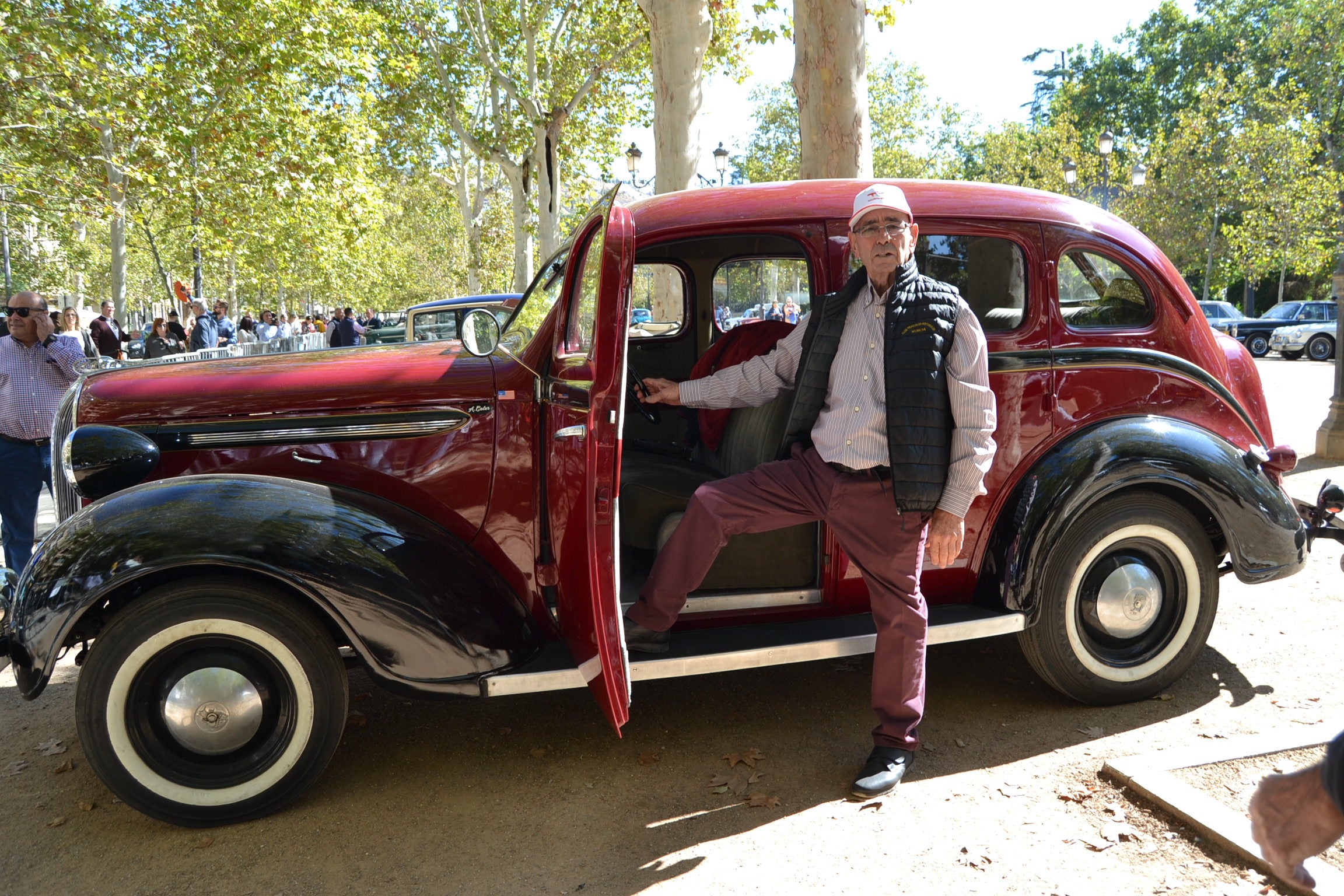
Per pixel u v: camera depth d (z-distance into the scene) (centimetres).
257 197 1956
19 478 539
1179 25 4297
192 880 268
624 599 328
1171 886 245
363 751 344
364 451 322
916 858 266
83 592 270
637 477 354
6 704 399
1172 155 3244
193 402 325
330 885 264
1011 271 337
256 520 281
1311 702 348
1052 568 332
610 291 254
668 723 360
